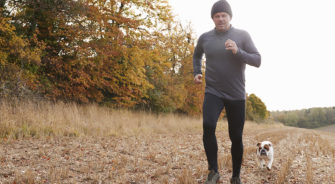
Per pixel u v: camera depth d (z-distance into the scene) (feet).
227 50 8.63
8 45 33.12
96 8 43.80
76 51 41.81
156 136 30.35
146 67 60.44
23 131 22.25
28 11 38.04
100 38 44.68
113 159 15.14
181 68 74.54
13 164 12.53
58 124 26.61
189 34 74.69
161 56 58.08
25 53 33.65
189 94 75.15
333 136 41.70
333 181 11.24
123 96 51.98
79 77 43.24
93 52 43.06
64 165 13.12
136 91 51.85
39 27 42.42
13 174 10.90
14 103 29.01
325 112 391.24
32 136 22.21
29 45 37.35
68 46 42.14
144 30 51.90
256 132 48.47
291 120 394.93
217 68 8.75
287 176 12.21
